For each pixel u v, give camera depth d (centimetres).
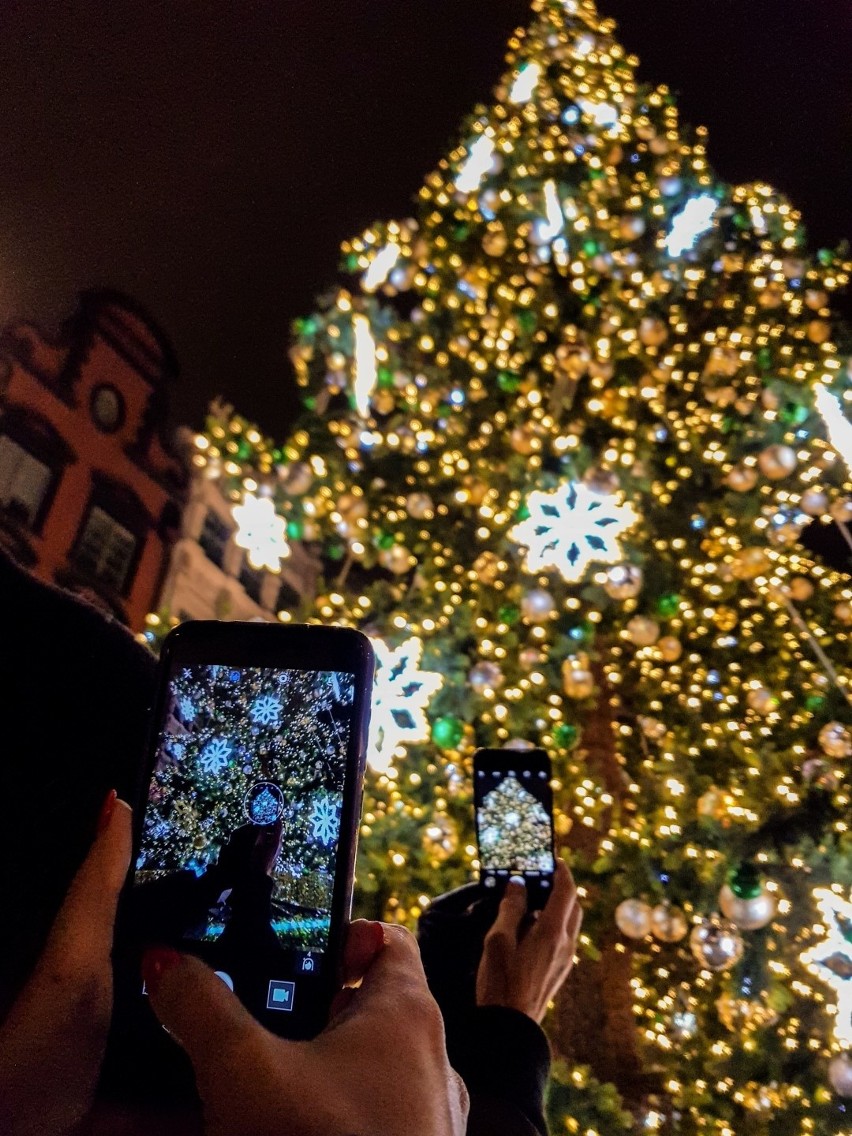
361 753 98
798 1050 266
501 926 162
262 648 104
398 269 436
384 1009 61
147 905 88
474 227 492
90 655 107
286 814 95
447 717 322
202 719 101
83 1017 78
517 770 188
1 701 97
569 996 286
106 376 880
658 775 335
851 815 324
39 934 91
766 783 333
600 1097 240
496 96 507
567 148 508
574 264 432
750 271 465
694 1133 250
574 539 289
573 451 402
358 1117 49
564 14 534
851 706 381
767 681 408
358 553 407
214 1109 51
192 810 96
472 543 435
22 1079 72
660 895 296
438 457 462
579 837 325
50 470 839
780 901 283
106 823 91
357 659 103
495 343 450
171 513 948
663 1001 292
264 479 457
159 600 916
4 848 91
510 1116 109
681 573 407
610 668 389
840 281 453
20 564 108
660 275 451
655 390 389
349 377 458
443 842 272
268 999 83
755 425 425
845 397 347
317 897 89
